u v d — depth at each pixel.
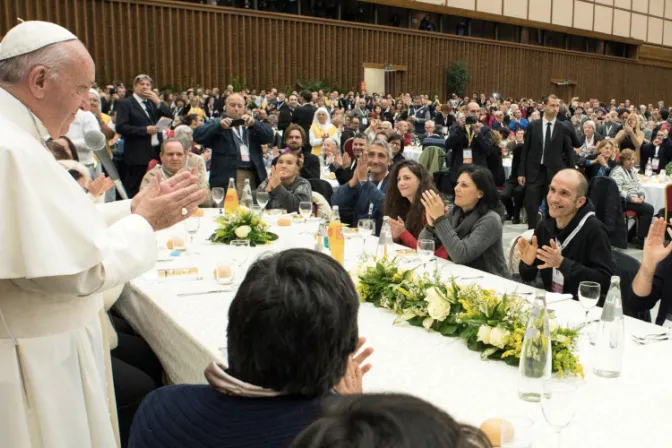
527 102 20.23
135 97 7.49
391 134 7.66
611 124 15.02
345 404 0.69
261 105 14.77
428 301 2.45
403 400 0.67
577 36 24.70
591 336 2.36
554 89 23.83
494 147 9.06
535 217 8.23
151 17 14.45
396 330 2.44
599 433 1.66
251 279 1.25
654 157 11.24
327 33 17.50
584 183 3.24
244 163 7.00
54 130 1.95
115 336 3.00
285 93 16.50
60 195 1.76
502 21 21.72
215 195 4.87
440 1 20.06
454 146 9.10
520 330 2.08
